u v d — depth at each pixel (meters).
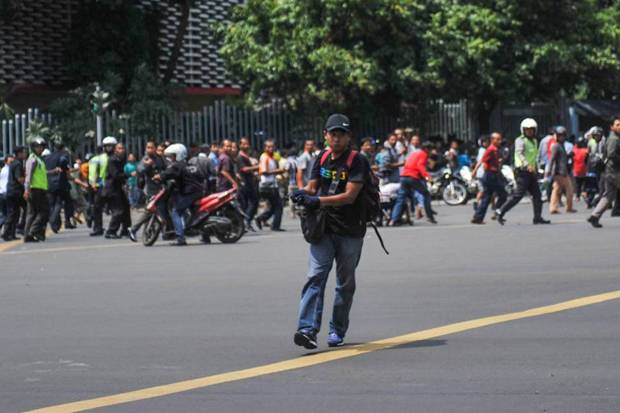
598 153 70.00
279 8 88.69
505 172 83.69
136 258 44.59
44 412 18.52
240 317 28.33
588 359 21.61
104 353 23.84
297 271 37.91
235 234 51.03
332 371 21.28
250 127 91.12
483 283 33.25
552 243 44.62
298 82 88.94
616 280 32.91
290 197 23.47
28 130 82.75
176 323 27.67
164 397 19.44
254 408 18.42
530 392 19.00
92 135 85.12
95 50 91.56
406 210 58.59
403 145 67.44
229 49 90.56
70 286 35.88
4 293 34.59
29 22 90.25
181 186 50.44
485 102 100.38
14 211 57.72
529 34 97.50
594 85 100.88
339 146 23.67
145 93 89.00
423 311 28.34
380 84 87.56
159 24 96.88
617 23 102.12
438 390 19.34
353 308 29.17
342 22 88.19
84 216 74.06
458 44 90.56
